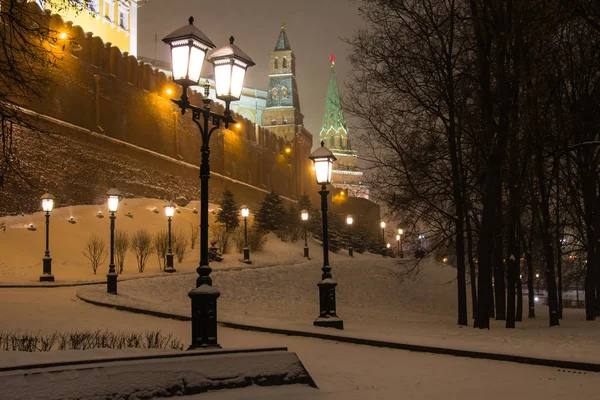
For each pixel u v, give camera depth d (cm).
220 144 6969
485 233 2150
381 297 4212
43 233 3994
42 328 1612
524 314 3884
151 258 4409
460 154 2330
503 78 2102
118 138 5247
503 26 2097
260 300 3384
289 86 10225
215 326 1020
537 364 1155
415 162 2262
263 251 5444
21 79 1634
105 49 5156
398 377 1023
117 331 1579
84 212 4606
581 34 2405
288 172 8819
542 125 2241
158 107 5862
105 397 677
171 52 1152
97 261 3712
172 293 2984
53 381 655
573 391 902
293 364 868
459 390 910
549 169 2764
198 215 5806
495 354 1221
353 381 980
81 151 4753
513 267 2258
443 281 5225
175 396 736
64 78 4612
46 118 4369
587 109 2408
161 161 5809
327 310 1817
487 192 2138
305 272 4431
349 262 5391
